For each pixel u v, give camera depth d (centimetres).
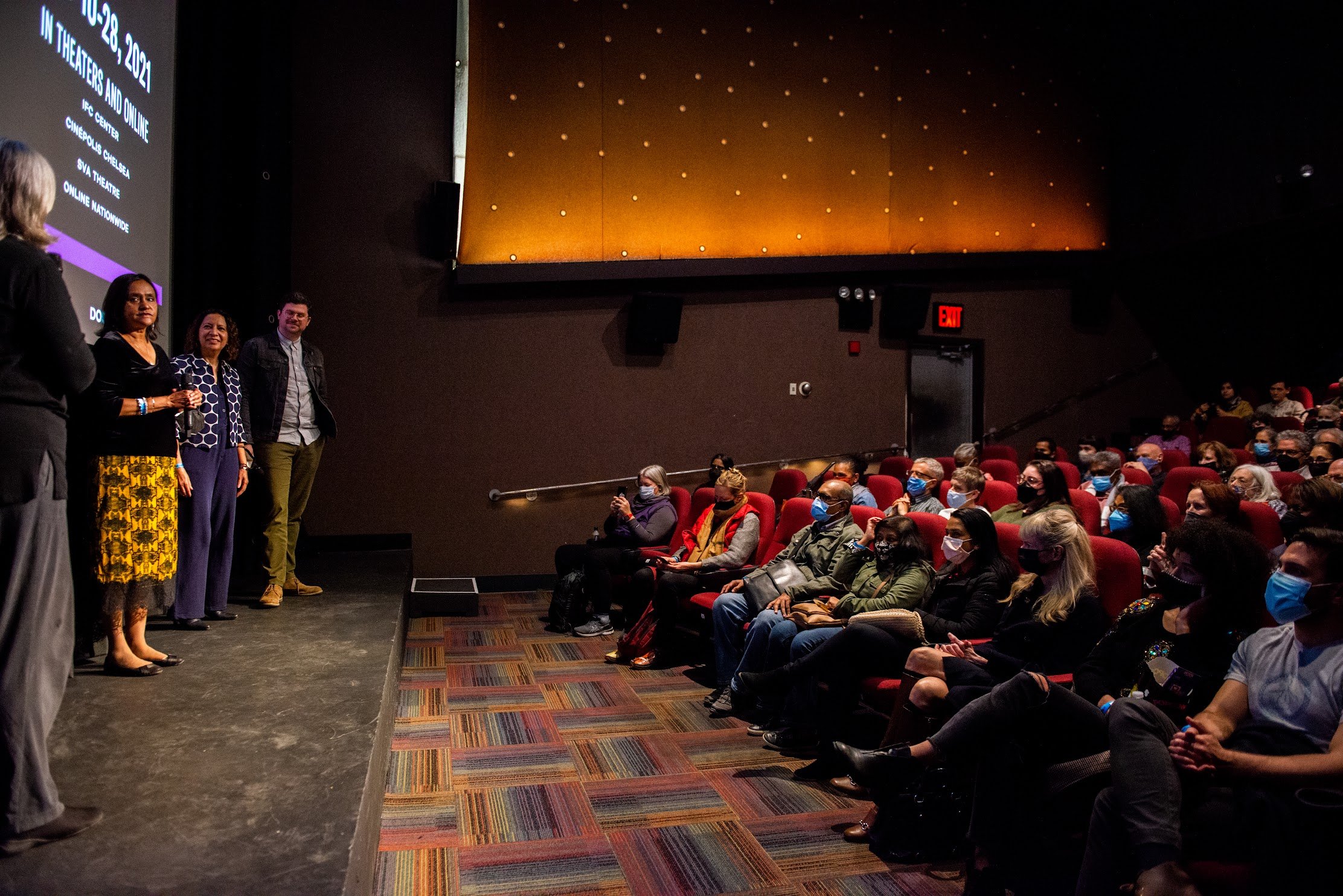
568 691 391
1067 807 203
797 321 691
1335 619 175
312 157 582
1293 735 175
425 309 603
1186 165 750
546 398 625
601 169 638
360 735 219
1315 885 155
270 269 533
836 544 377
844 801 276
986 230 759
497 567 615
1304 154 672
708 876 227
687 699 383
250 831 165
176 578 321
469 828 253
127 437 257
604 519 636
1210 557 205
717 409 666
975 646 265
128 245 328
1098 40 801
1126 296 807
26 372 157
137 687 253
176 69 413
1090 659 232
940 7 741
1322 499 267
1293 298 833
